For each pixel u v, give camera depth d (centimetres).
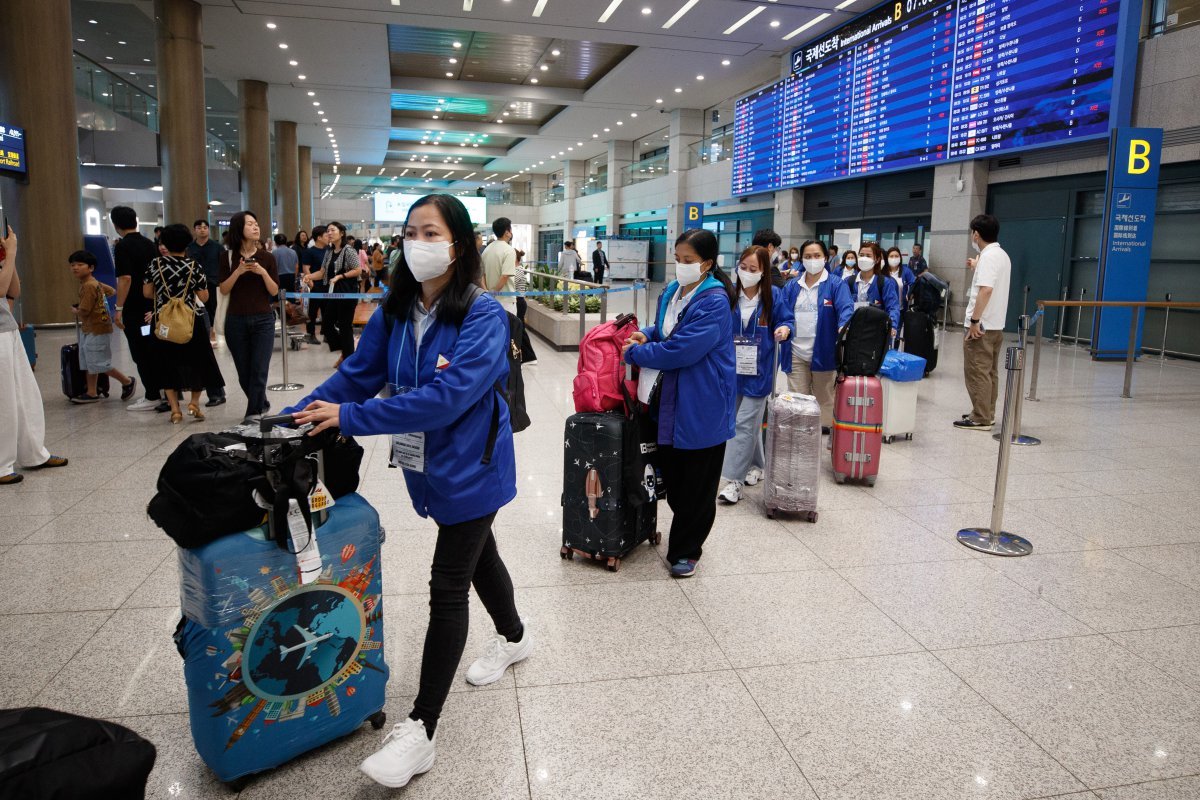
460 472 199
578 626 286
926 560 352
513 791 198
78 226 1148
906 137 1377
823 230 1808
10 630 271
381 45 1709
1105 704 238
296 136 2803
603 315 744
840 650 270
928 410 707
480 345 192
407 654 262
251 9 1467
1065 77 1062
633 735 221
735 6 1419
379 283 1181
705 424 312
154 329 566
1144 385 836
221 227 2716
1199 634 283
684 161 2522
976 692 245
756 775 205
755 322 410
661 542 374
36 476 455
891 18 1382
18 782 106
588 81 2259
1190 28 972
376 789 198
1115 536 383
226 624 183
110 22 1791
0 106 1089
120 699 231
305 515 186
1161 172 1057
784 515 412
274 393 746
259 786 197
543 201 4400
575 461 335
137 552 342
